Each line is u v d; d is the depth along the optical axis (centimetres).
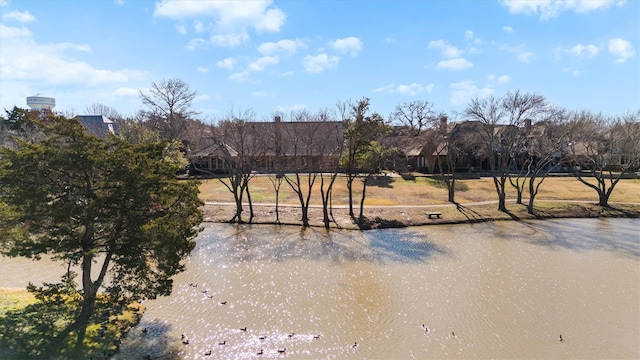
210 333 1554
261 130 4522
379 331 1594
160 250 1392
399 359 1399
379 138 4106
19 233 1310
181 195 1546
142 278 1480
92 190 1365
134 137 4162
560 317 1727
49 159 1285
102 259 2370
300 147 5450
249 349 1448
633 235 3200
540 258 2580
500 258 2578
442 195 4631
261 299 1892
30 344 1325
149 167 1459
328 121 4325
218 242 2934
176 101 5500
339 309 1792
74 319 1503
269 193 4588
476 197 4578
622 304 1862
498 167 6675
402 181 5384
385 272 2297
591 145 4319
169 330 1570
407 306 1828
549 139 4381
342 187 4934
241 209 3678
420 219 3634
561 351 1455
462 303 1864
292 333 1567
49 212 1258
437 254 2666
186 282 2102
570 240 3042
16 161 1282
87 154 1325
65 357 1288
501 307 1823
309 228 3381
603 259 2564
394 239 3059
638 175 5969
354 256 2612
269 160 5559
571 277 2223
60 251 1320
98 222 1366
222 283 2102
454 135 5325
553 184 5344
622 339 1541
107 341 1415
